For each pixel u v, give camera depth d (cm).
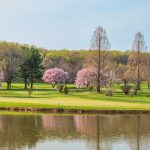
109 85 12456
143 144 4031
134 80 15350
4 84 17012
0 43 19388
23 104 7162
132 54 14388
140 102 8750
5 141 4109
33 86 16388
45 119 5847
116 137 4422
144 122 5603
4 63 14988
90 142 4122
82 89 13812
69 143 4066
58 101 8250
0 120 5678
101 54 12700
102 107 6969
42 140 4197
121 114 6612
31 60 14688
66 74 15500
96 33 12631
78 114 6562
